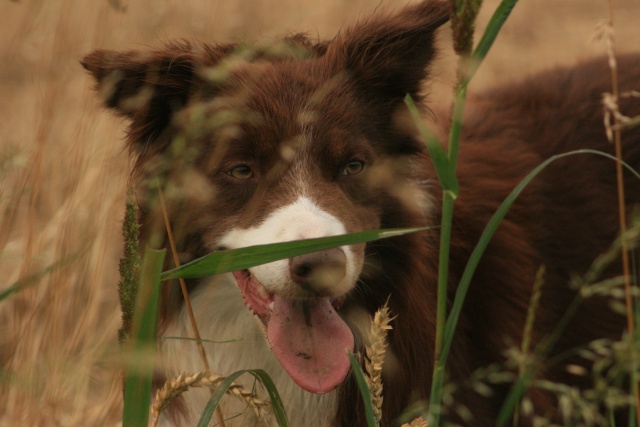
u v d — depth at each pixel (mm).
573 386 6820
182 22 10094
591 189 7059
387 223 5891
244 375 6141
